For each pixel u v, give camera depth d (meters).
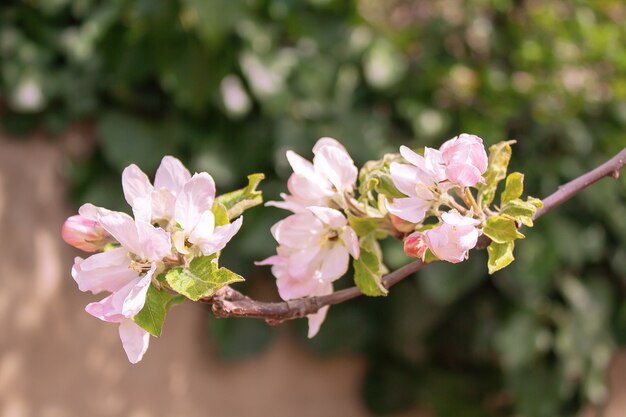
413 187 0.58
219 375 1.22
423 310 1.26
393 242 1.16
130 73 1.13
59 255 1.13
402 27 1.34
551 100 1.32
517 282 1.25
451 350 1.31
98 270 0.55
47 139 1.14
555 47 1.34
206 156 1.16
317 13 1.22
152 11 1.11
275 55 1.19
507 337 1.25
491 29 1.35
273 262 0.61
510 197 0.59
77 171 1.14
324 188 0.60
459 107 1.28
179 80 1.13
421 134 1.24
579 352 1.29
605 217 1.32
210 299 0.56
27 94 1.11
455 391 1.31
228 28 1.10
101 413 1.15
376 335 1.29
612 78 1.35
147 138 1.15
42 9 1.14
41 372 1.11
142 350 0.55
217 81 1.14
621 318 1.38
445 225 0.55
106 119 1.14
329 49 1.23
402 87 1.28
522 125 1.31
